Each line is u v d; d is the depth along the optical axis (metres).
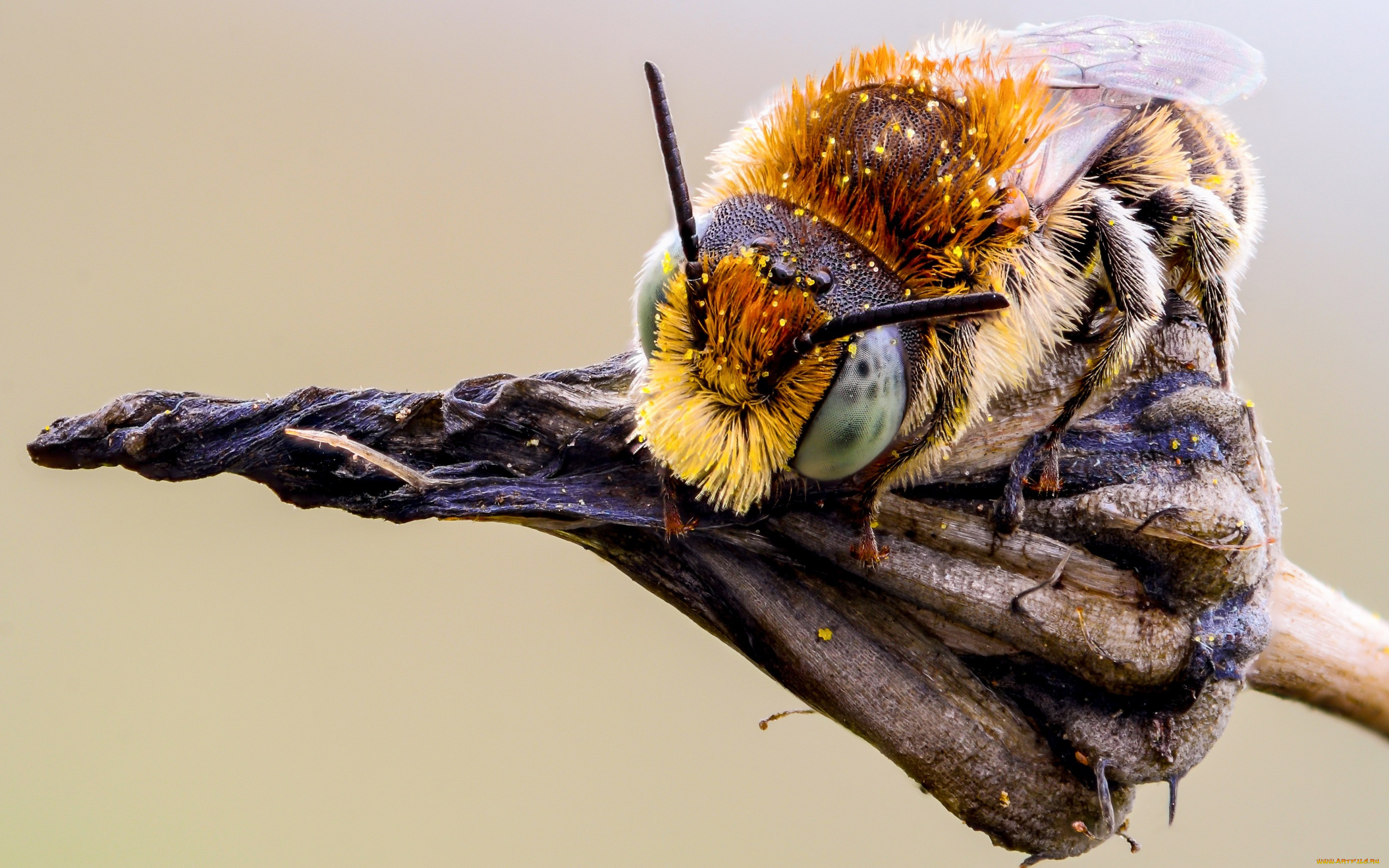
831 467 0.07
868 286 0.07
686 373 0.07
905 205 0.07
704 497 0.07
